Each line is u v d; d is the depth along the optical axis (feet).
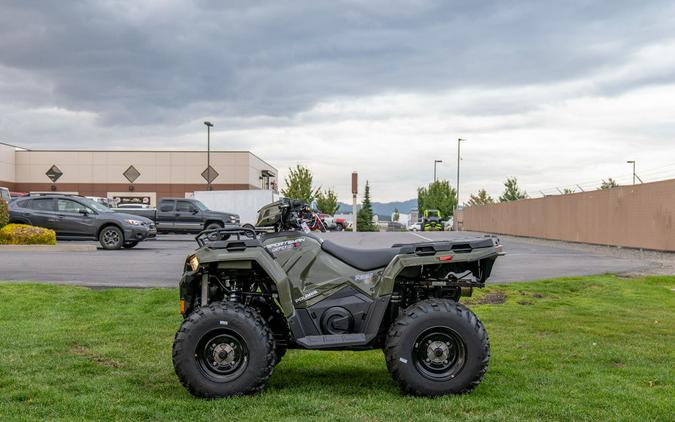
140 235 70.13
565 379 19.49
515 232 131.95
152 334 25.86
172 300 33.53
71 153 212.43
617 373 20.38
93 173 213.46
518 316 30.19
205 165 214.90
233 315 17.43
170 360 21.88
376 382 19.35
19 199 70.23
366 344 18.13
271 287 19.07
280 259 18.63
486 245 18.52
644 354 22.85
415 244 18.62
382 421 15.69
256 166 231.71
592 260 61.72
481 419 15.85
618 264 57.11
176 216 100.58
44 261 51.85
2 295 33.71
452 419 15.85
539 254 70.85
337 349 18.33
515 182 221.25
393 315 18.76
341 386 18.83
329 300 18.43
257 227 19.94
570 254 71.15
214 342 17.62
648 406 16.79
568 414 16.17
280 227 19.71
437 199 259.39
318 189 224.33
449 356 17.80
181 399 17.47
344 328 18.25
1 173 201.46
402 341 17.49
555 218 106.52
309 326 18.31
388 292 18.07
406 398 17.53
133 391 18.33
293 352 23.31
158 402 17.15
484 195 260.42
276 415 16.11
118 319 28.94
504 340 24.95
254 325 17.47
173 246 76.07
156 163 214.48
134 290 35.76
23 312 30.19
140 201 212.02
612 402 17.17
